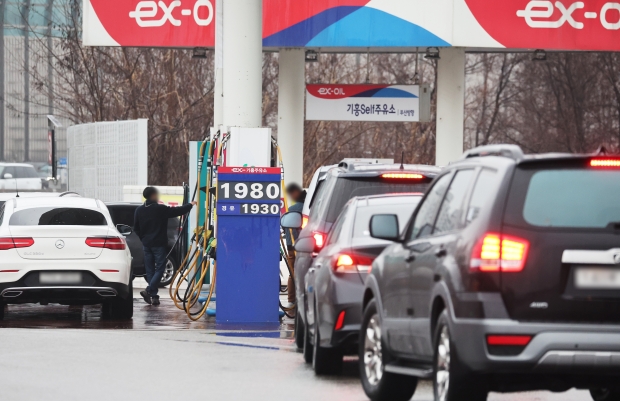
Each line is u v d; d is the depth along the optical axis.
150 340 36.50
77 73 113.81
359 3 68.81
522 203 19.06
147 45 71.25
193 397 24.56
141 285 64.88
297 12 69.44
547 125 139.12
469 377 19.00
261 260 43.38
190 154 54.62
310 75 127.50
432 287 20.41
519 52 79.12
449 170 22.31
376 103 73.62
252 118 50.78
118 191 85.25
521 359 18.55
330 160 132.75
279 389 26.06
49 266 43.28
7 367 29.11
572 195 19.19
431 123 134.88
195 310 50.00
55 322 44.34
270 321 43.44
